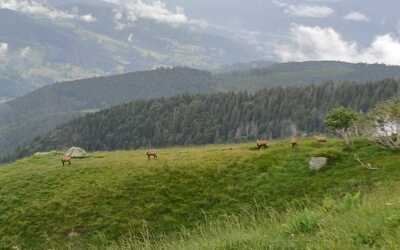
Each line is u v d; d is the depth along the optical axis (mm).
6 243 50906
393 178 48656
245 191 55719
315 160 57344
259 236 10992
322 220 10727
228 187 57156
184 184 58906
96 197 57250
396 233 8477
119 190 58312
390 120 59531
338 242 8883
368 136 61000
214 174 60281
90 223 52344
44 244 49781
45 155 79625
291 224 10906
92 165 67125
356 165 55125
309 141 66562
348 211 11344
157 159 67125
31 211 55812
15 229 53031
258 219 13617
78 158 75250
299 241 9812
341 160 57250
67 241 49781
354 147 60062
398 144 57375
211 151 70500
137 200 56156
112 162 67625
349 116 62438
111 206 55312
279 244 10031
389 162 53500
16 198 59156
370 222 9492
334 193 49594
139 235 49594
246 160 62688
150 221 52156
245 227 13297
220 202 54531
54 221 53531
